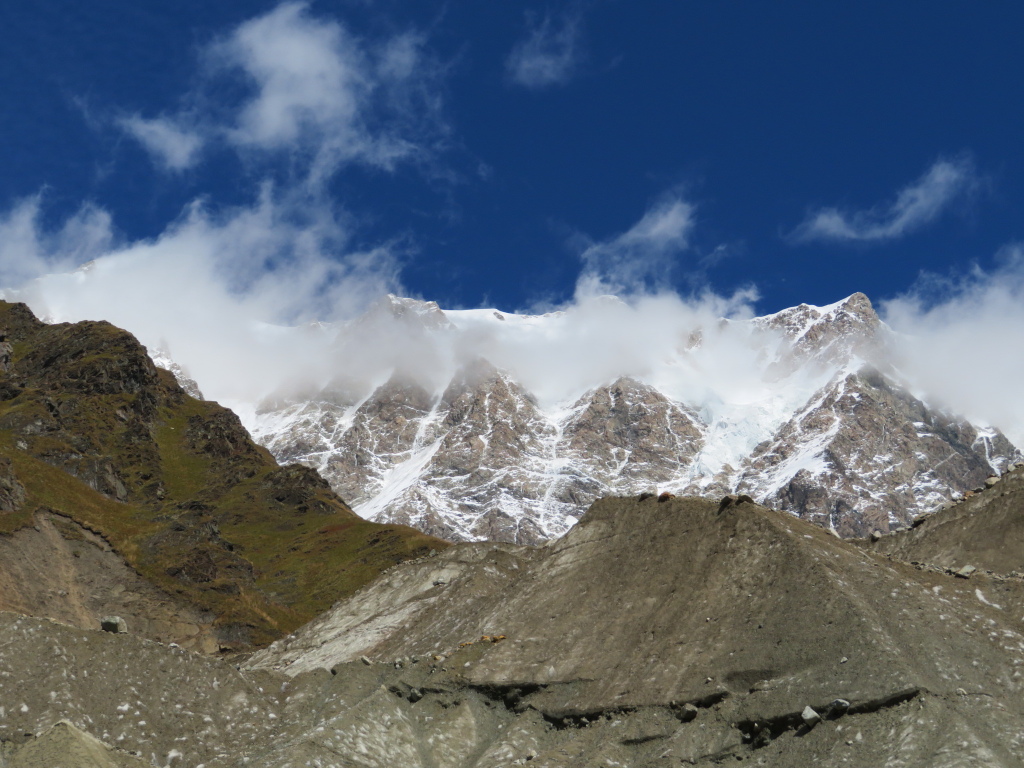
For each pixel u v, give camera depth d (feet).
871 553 215.92
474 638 226.17
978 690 170.40
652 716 185.88
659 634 203.21
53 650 202.39
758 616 195.62
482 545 322.55
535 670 207.00
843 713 170.09
